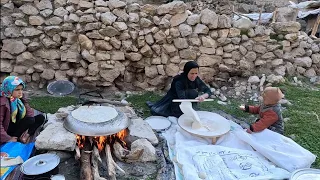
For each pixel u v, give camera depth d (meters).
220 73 4.74
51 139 2.74
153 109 3.86
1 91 2.88
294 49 4.93
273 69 4.84
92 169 2.61
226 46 4.67
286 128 3.61
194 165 2.77
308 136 3.46
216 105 4.23
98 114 3.02
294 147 2.87
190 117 3.41
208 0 8.00
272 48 4.77
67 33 4.41
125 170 2.75
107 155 2.74
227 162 2.79
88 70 4.49
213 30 4.62
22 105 3.07
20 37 4.40
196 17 4.55
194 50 4.61
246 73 4.75
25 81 4.51
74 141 2.76
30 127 3.10
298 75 4.95
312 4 7.26
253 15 6.33
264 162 2.82
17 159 2.64
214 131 3.16
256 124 3.12
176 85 3.66
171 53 4.57
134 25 4.45
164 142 3.18
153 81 4.65
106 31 4.37
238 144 3.12
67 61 4.48
